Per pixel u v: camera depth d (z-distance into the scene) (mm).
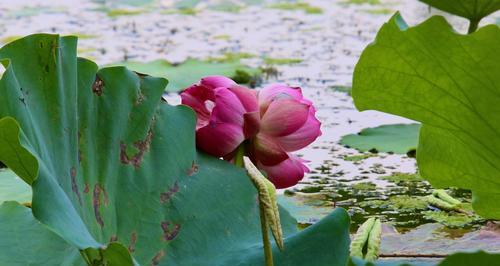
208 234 3582
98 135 3561
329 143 5836
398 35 3414
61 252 3637
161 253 3557
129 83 3604
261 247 3541
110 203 3545
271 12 12453
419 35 3404
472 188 3525
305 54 9195
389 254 4184
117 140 3578
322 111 6723
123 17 12219
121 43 10078
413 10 9430
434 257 4168
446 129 3480
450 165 3518
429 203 4598
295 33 10594
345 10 12320
